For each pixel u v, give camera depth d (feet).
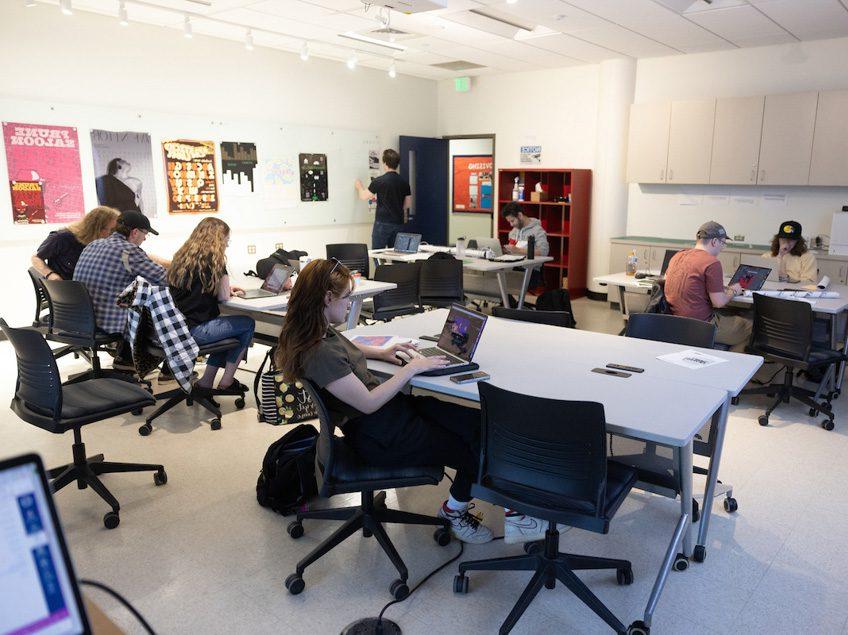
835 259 21.07
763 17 18.70
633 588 8.03
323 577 8.30
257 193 25.05
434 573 8.40
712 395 7.79
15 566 2.60
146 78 21.40
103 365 17.48
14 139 18.67
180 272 13.37
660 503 10.24
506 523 8.68
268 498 9.89
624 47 23.27
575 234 27.35
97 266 13.74
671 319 10.96
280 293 15.10
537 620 7.47
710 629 7.29
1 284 19.11
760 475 11.13
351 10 18.61
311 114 26.63
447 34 21.49
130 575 8.34
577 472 6.60
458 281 19.61
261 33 21.86
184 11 19.03
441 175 32.58
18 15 18.42
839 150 20.94
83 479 9.93
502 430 6.97
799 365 13.32
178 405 14.60
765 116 22.21
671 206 25.95
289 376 7.57
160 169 22.06
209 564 8.59
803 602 7.77
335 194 28.04
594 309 25.82
